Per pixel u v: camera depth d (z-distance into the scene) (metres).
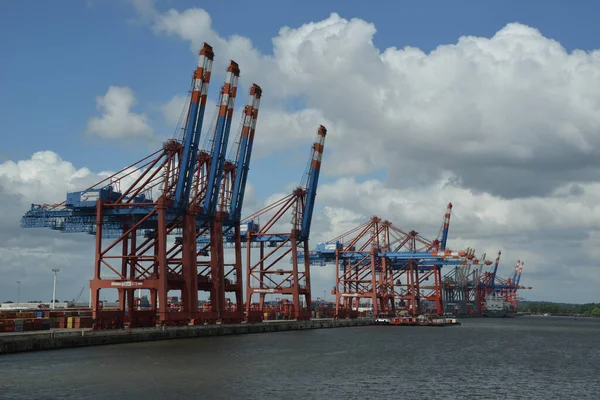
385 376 51.41
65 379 44.81
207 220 99.31
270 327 104.38
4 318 83.00
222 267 98.94
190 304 87.69
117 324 77.12
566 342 98.62
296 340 85.38
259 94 111.38
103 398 39.00
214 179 97.38
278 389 43.72
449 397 42.72
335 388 44.84
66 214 87.81
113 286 83.06
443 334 113.94
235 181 107.00
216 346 71.38
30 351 59.16
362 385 46.44
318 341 85.75
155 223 92.19
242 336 89.81
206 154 96.50
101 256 84.12
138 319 80.19
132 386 42.97
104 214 85.56
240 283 106.38
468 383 48.78
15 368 49.22
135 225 85.00
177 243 101.25
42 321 75.12
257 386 44.66
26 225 89.81
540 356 72.12
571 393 45.28
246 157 109.00
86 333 66.81
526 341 99.44
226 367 53.56
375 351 73.06
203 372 50.19
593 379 52.31
